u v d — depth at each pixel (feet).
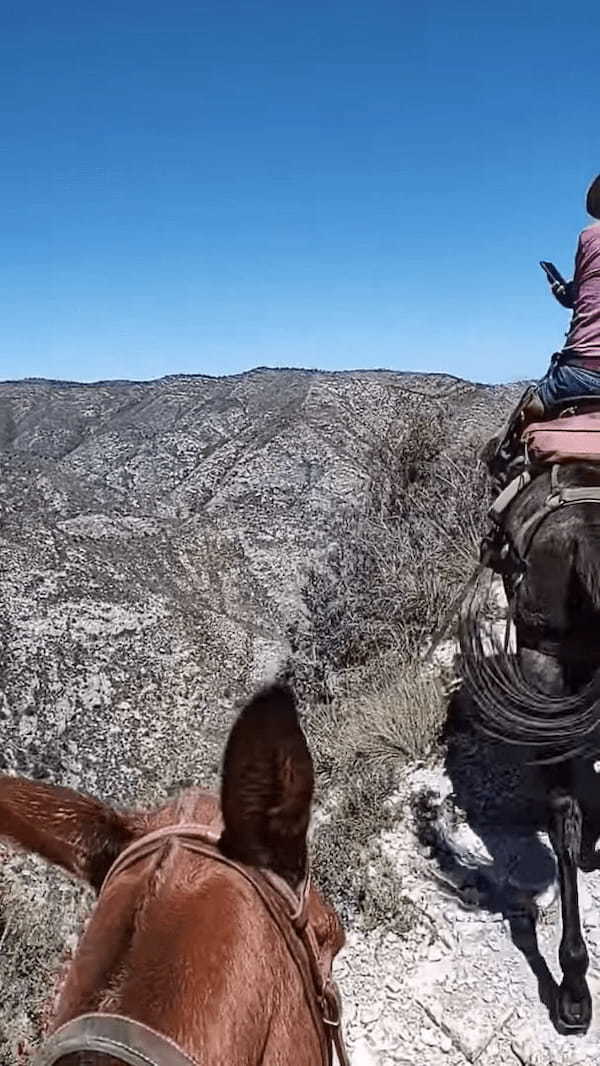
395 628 11.73
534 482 7.75
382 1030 7.13
